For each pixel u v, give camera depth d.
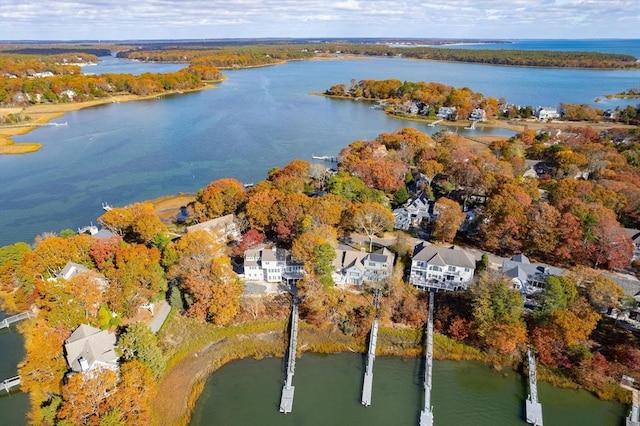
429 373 77.81
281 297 94.31
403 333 86.38
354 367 80.44
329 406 72.00
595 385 74.31
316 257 90.00
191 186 165.25
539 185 142.12
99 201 151.75
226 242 115.25
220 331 86.88
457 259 93.94
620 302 82.44
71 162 192.00
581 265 96.75
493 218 110.38
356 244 112.50
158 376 74.38
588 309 79.88
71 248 97.00
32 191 160.38
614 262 97.06
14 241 123.94
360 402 72.94
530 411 70.81
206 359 81.44
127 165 188.38
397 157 169.50
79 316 78.75
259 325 88.31
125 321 86.19
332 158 196.12
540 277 89.44
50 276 94.75
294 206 110.75
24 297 92.94
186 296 89.94
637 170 148.88
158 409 69.75
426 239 116.56
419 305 90.25
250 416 70.06
